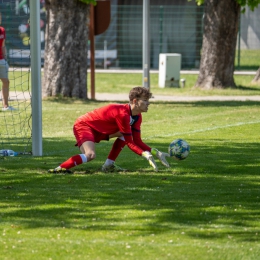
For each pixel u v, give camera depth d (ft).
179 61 211.82
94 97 168.66
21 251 44.68
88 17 162.50
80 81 162.09
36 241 46.80
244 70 283.59
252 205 57.72
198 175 71.92
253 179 69.97
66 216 53.67
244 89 196.54
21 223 51.60
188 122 122.21
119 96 180.14
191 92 189.78
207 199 59.82
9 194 61.87
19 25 262.88
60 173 72.08
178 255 43.83
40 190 63.62
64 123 120.26
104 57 293.02
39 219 52.70
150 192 62.80
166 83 211.20
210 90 192.95
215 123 120.67
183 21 285.02
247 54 315.78
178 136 103.45
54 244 46.11
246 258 43.52
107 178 69.72
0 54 135.03
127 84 222.07
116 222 51.78
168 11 284.82
